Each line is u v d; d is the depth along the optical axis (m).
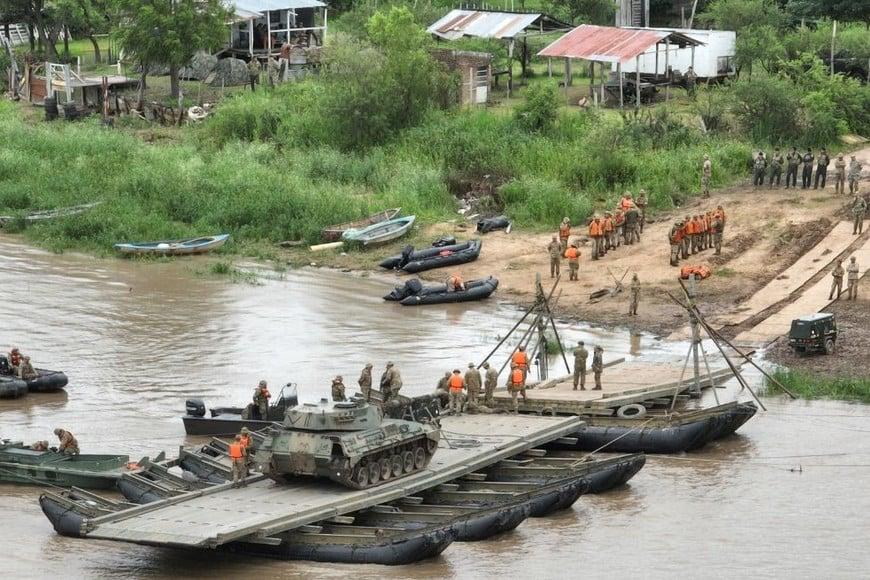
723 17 198.50
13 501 79.94
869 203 140.38
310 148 173.88
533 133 167.88
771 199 144.75
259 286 130.88
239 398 97.56
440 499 77.94
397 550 69.25
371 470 75.06
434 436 78.94
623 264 131.62
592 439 90.25
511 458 86.44
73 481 80.81
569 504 78.12
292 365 105.75
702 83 183.62
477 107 182.00
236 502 72.88
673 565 70.12
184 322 117.88
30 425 91.81
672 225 138.50
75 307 122.12
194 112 189.50
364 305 124.31
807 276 124.56
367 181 162.75
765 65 184.62
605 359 108.12
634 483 83.50
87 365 105.75
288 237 148.12
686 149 158.88
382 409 81.44
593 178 153.62
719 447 90.19
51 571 69.25
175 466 82.88
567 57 178.00
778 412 96.62
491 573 68.94
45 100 194.50
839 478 83.38
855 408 97.12
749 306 119.06
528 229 145.62
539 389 96.81
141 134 183.38
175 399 97.81
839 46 188.50
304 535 70.81
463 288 125.19
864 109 172.00
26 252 143.50
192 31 188.38
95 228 148.62
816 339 105.94
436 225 148.62
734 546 72.69
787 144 165.00
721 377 100.25
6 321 117.00
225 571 69.19
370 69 174.88
